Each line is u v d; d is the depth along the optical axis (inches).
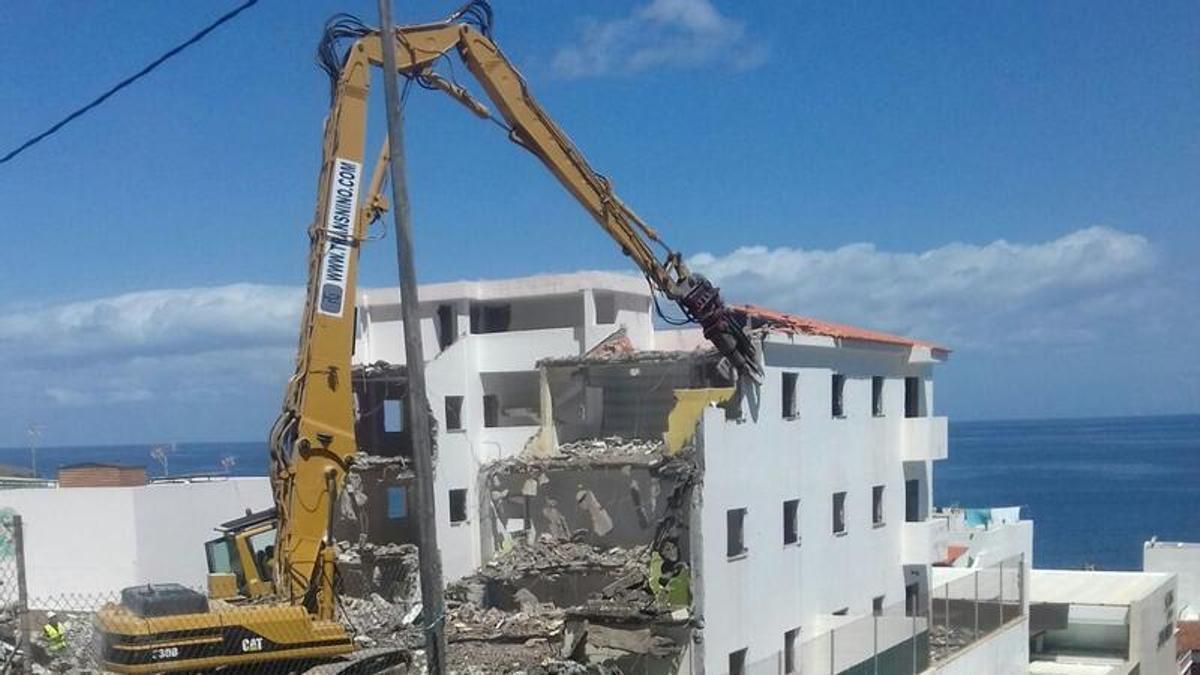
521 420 1523.1
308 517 876.0
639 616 1114.7
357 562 1330.0
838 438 1434.5
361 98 920.9
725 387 1269.7
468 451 1454.2
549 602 1286.9
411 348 489.4
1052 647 1684.3
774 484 1278.3
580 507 1366.9
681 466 1152.8
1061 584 1803.6
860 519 1488.7
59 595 1295.5
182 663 639.8
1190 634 2134.6
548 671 1022.4
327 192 906.7
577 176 1076.5
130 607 665.6
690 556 1136.2
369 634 1055.0
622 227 1119.0
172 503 1378.0
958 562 2020.2
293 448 885.2
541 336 1478.8
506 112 1037.8
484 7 1011.3
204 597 692.7
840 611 1419.8
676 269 1170.6
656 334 1705.2
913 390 1680.6
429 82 979.9
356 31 930.1
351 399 907.4
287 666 681.0
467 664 1050.7
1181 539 5580.7
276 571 883.4
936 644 1336.1
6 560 1336.1
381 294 1649.9
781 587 1279.5
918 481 1673.2
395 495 1574.8
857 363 1498.5
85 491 1336.1
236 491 1473.9
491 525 1437.0
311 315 896.3
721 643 1149.1
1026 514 5910.4
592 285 1557.6
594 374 1455.5
